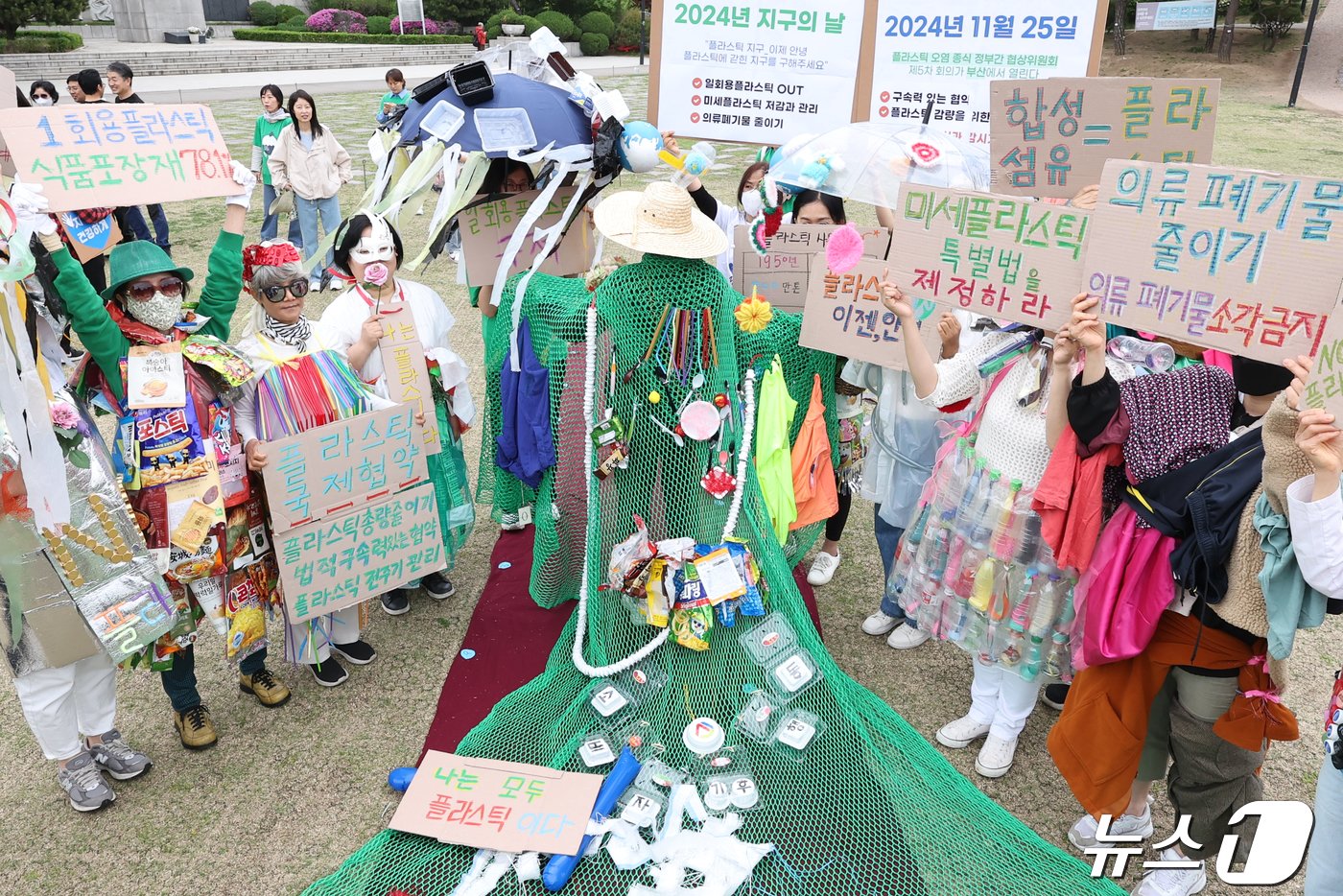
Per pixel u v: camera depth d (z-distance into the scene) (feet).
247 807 10.79
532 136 12.05
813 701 11.26
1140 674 8.82
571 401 12.17
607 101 12.27
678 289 10.91
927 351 10.75
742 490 11.73
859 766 10.53
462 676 12.75
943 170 12.30
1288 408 7.18
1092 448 8.89
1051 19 13.62
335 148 29.86
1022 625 10.11
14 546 9.27
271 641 13.17
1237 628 8.18
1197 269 7.77
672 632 11.80
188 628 10.90
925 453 12.43
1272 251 7.34
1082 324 8.51
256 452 10.80
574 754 10.81
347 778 11.19
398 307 12.46
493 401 14.47
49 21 90.99
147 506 10.36
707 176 44.68
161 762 11.45
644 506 11.96
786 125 15.24
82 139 9.68
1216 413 8.68
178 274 10.24
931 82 14.53
